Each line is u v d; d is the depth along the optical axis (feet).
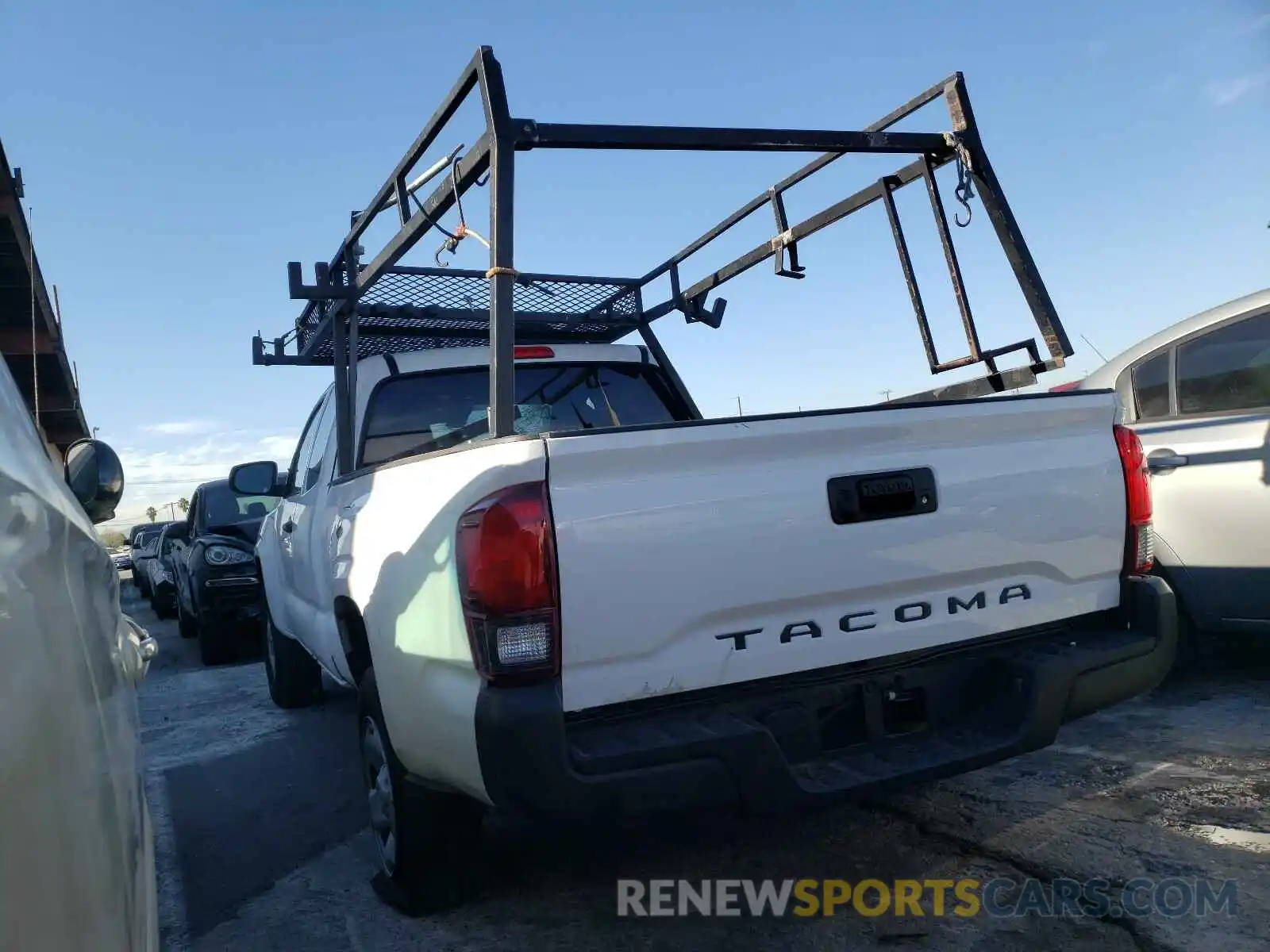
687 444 9.11
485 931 10.70
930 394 14.85
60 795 4.26
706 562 9.14
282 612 20.76
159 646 39.24
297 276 14.07
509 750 8.27
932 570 10.23
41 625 4.53
